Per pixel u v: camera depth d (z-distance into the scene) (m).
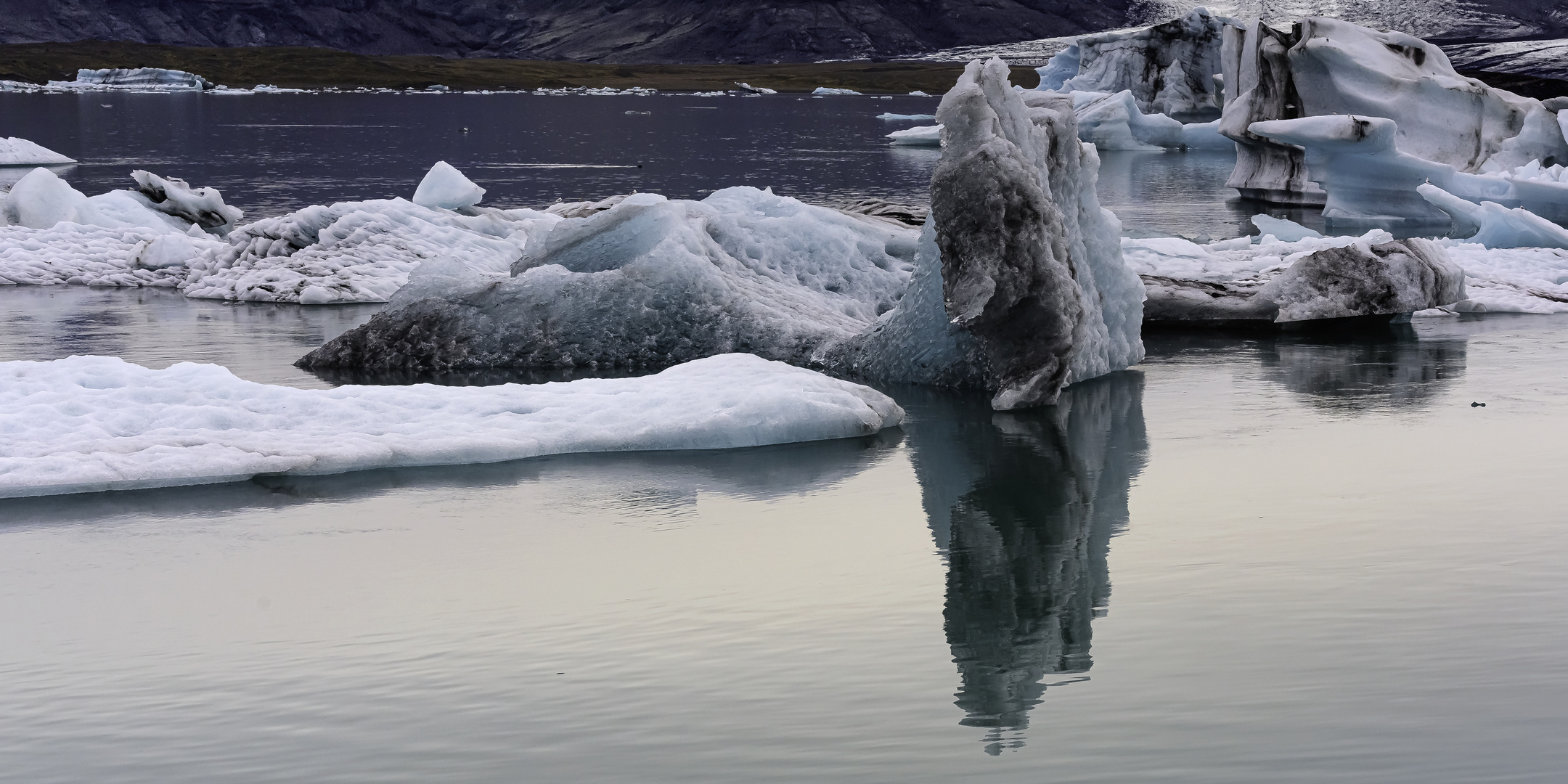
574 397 9.93
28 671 5.42
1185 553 6.83
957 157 10.63
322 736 4.78
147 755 4.65
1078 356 11.36
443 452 8.81
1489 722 4.70
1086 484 8.30
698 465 8.87
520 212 21.00
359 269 17.39
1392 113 30.67
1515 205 25.45
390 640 5.70
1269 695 4.97
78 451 8.52
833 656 5.46
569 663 5.42
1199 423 9.95
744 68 177.00
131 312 15.75
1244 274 15.75
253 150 51.25
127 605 6.21
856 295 14.41
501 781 4.41
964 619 5.90
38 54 147.50
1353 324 14.50
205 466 8.37
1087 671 5.25
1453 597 6.01
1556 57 127.88
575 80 152.62
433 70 152.75
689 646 5.59
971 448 9.31
